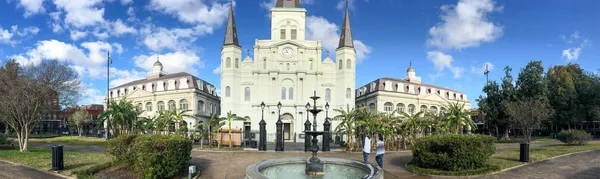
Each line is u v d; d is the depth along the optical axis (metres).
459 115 27.38
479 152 14.36
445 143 14.36
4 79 23.20
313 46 46.91
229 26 45.94
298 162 15.23
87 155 18.77
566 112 43.44
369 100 54.03
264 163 13.88
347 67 45.66
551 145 27.25
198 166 16.22
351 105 44.91
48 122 64.12
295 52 46.22
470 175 13.85
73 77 34.69
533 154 19.20
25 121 21.23
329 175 13.23
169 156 12.50
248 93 45.56
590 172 14.23
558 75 46.12
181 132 29.69
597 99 42.75
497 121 43.59
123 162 13.30
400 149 25.38
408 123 26.22
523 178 13.38
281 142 24.73
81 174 13.02
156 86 54.22
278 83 45.41
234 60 45.00
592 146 24.14
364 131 25.16
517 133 52.59
